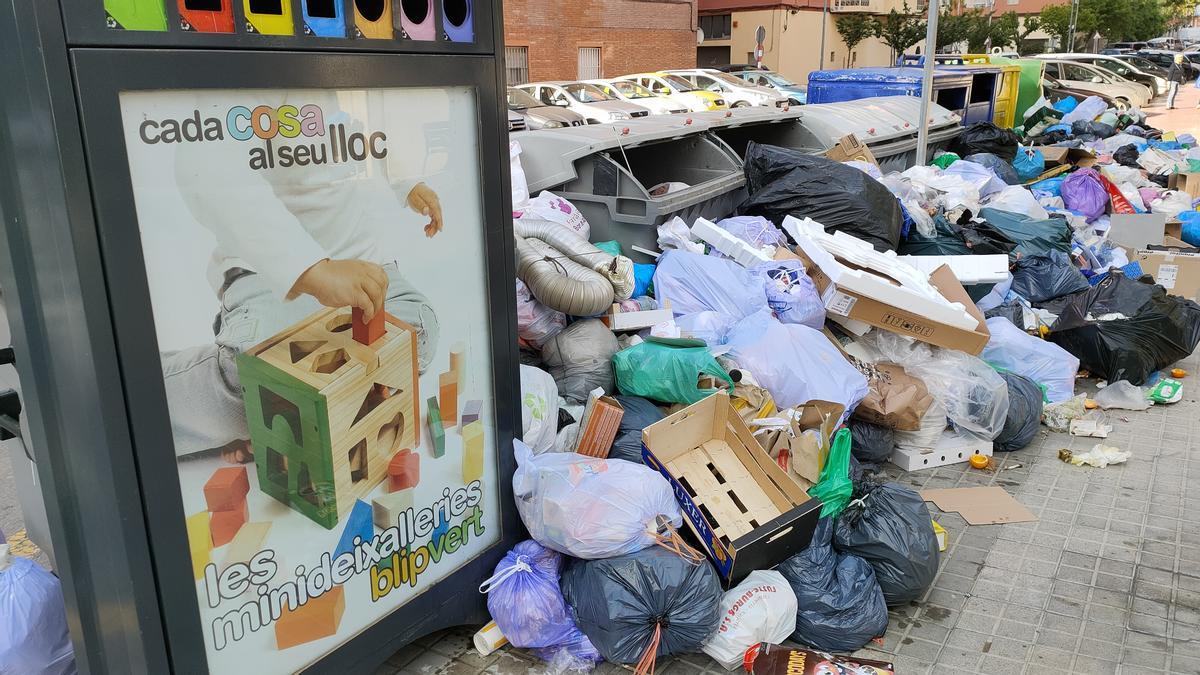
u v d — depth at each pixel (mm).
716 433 3285
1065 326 5355
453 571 2771
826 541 3070
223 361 2000
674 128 5840
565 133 5430
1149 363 5102
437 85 2367
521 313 3803
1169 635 2971
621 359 3752
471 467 2764
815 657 2732
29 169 1702
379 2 2176
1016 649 2914
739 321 4273
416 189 2389
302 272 2137
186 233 1879
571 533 2693
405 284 2420
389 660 2855
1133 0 54156
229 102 1908
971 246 5934
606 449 3209
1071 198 8086
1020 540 3578
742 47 38312
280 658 2295
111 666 2061
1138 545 3521
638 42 26609
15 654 2428
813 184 5371
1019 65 13609
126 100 1725
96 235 1717
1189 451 4391
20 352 1906
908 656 2887
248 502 2125
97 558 1973
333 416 2293
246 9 1892
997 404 4246
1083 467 4242
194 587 2041
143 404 1855
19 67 1622
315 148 2107
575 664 2799
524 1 22547
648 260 5035
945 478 4145
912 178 7270
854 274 4145
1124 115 15664
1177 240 7703
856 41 39250
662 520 2809
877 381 4141
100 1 1648
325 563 2361
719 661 2787
